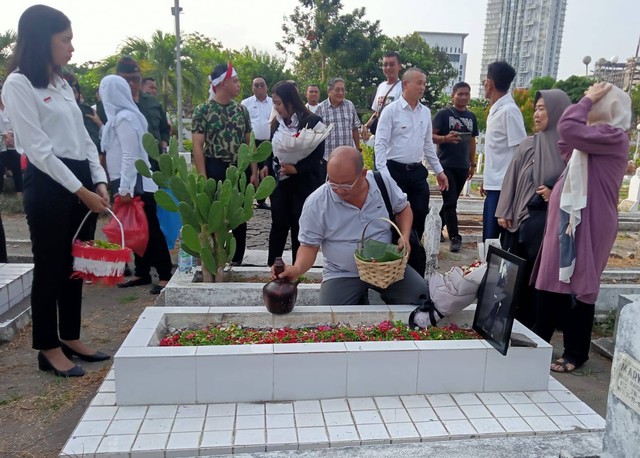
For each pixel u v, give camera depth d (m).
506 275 2.67
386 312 3.20
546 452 1.93
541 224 3.73
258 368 2.49
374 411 2.46
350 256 3.38
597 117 3.16
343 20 33.59
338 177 2.99
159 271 5.18
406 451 1.92
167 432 2.24
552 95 3.62
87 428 2.27
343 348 2.56
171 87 22.38
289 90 4.68
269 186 4.16
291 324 3.17
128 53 22.44
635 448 1.63
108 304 4.80
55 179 2.99
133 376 2.44
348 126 6.96
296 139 4.33
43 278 3.18
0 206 8.88
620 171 3.16
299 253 3.30
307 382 2.53
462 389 2.66
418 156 5.12
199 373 2.47
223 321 3.14
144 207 5.00
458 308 2.99
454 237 6.84
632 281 5.09
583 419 2.43
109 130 4.82
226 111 4.94
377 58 34.25
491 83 4.81
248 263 5.21
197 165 4.94
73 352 3.58
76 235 3.27
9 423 2.85
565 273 3.17
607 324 4.40
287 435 2.24
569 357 3.63
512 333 2.81
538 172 3.68
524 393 2.68
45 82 3.01
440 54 43.97
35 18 2.91
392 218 3.46
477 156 17.91
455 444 1.97
